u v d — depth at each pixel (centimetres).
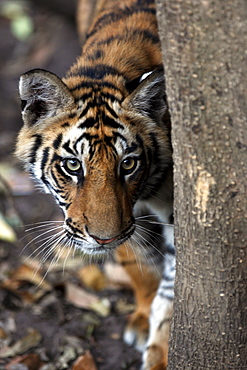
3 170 1125
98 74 647
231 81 429
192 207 483
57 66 1388
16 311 851
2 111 1318
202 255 495
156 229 754
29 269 921
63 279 925
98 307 867
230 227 475
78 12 1075
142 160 626
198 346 533
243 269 489
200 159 461
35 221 1025
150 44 690
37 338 800
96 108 609
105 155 597
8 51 1491
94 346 799
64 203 629
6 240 963
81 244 615
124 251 782
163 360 712
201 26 420
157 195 690
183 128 460
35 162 646
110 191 591
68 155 611
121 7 764
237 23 411
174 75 448
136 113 624
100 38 713
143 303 816
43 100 627
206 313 516
